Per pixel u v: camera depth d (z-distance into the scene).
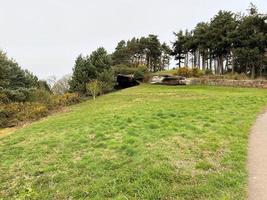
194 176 9.14
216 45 65.19
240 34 62.66
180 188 8.36
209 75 57.59
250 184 8.49
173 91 42.56
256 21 61.91
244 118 17.86
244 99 27.28
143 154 11.00
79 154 12.47
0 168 12.03
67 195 8.87
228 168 9.73
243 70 69.69
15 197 9.37
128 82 59.09
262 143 12.64
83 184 9.42
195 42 73.50
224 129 14.64
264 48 61.19
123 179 9.18
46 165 11.66
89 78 48.22
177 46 85.62
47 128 19.92
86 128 17.44
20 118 30.16
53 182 9.99
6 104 34.16
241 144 12.23
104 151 12.32
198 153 11.16
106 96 42.53
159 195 8.10
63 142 14.72
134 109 23.83
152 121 17.42
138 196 8.20
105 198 8.27
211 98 29.97
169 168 9.55
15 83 41.34
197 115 18.72
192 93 38.47
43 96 39.44
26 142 16.34
